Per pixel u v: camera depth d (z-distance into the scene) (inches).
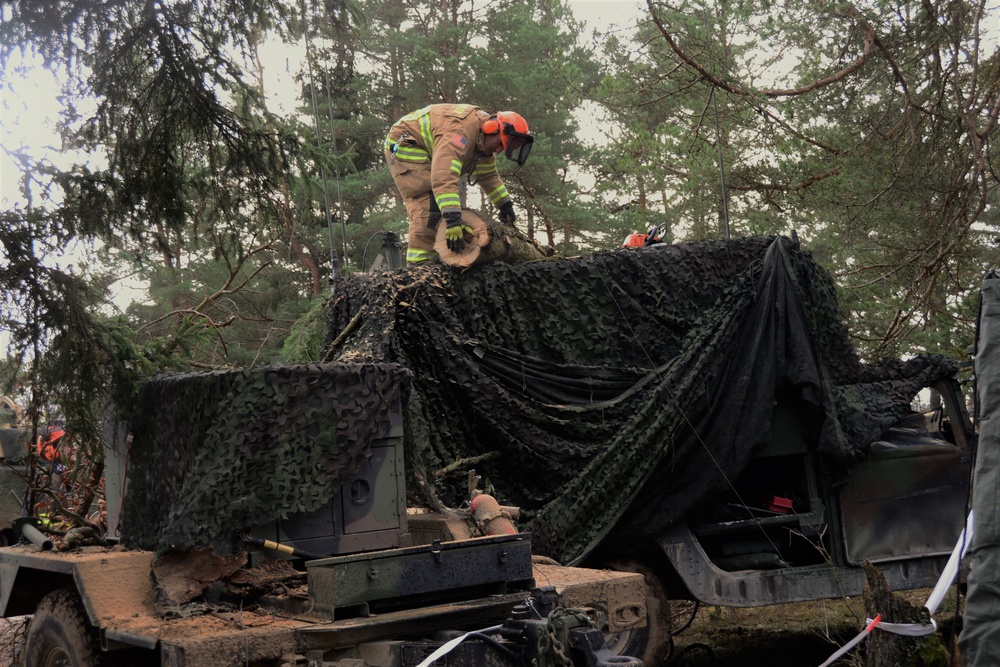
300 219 353.7
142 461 225.3
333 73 342.6
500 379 270.5
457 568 186.5
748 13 373.4
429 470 252.2
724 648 315.9
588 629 151.9
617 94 425.1
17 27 275.6
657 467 274.5
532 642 154.9
